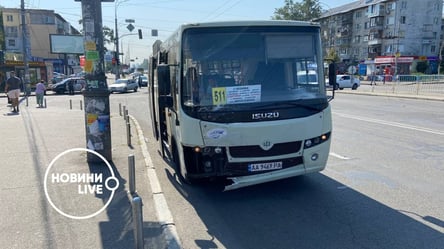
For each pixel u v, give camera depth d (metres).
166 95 4.86
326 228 4.05
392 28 65.56
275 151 4.65
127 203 4.72
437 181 5.69
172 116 5.57
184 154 4.68
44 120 12.99
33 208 4.54
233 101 4.61
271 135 4.59
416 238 3.76
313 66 4.97
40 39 68.38
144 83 46.66
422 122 12.26
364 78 57.06
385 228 4.01
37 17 67.69
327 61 5.45
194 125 4.53
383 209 4.56
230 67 4.68
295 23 4.94
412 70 60.53
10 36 65.25
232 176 4.60
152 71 8.64
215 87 4.61
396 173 6.15
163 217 4.20
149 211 4.47
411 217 4.30
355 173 6.17
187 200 5.02
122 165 6.56
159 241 3.68
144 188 5.32
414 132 10.22
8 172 6.05
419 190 5.27
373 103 20.28
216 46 4.70
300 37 4.94
